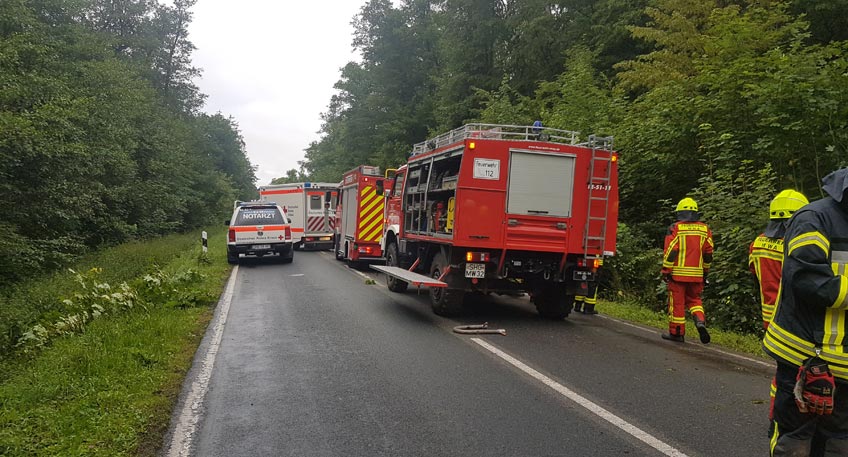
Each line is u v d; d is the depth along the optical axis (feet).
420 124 120.06
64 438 13.35
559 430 14.34
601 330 27.40
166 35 131.75
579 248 28.43
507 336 25.53
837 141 30.73
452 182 28.78
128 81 78.84
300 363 20.58
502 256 27.76
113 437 13.57
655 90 44.45
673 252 24.59
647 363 21.06
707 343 24.25
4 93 44.09
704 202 33.06
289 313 30.71
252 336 25.00
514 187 27.68
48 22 67.56
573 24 78.79
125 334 22.72
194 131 142.10
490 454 12.91
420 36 124.16
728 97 36.04
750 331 28.07
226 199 165.27
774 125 30.71
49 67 59.16
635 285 38.19
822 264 8.39
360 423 14.82
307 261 64.49
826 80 29.94
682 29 48.88
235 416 15.34
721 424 14.83
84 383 17.11
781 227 14.44
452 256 28.30
